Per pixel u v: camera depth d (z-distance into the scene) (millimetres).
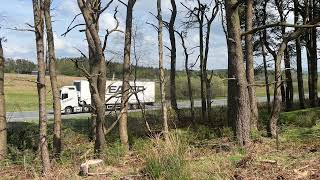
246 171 9531
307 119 18812
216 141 13859
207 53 26016
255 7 27891
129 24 16250
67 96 46062
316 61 31281
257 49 29422
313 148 12047
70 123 27375
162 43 15023
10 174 11578
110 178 9773
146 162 9500
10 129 21859
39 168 11773
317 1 29250
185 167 9008
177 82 54844
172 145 9562
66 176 10469
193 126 21516
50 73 15789
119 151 12531
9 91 67062
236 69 13406
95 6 12492
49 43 15602
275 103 15594
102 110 12906
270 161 10398
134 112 35031
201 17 25922
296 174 9133
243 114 13398
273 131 15500
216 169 9531
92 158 12562
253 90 17875
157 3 14953
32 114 40250
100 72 13094
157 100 55125
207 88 24422
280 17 27719
